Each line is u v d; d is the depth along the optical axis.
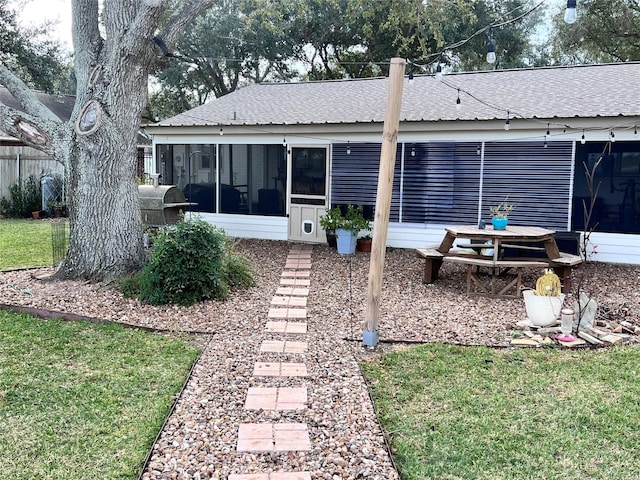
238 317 5.90
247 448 3.09
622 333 5.43
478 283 7.22
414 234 10.41
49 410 3.59
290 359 4.59
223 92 24.92
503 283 7.91
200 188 11.96
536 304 5.43
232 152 11.62
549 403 3.78
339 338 5.23
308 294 7.05
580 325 5.37
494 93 11.15
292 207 11.34
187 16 6.84
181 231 6.34
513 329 5.57
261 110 12.20
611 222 9.09
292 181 11.27
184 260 6.25
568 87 10.92
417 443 3.24
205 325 5.58
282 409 3.62
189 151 11.94
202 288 6.39
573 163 9.22
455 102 10.73
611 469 2.97
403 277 8.30
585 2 19.41
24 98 7.07
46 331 5.22
